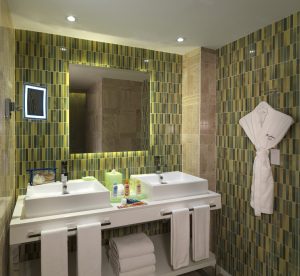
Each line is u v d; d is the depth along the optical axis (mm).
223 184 2480
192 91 2588
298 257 1775
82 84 2305
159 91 2648
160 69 2643
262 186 1955
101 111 2389
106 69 2396
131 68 2496
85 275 1696
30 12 1755
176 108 2738
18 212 1735
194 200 2141
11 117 1765
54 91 2199
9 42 1689
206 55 2506
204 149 2512
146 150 2605
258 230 2098
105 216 1795
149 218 1955
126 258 1965
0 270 1383
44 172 2139
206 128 2520
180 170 2781
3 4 1408
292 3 1631
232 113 2355
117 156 2473
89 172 2355
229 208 2404
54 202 1725
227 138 2422
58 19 1869
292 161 1807
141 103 2568
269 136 1926
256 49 2086
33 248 2156
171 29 2055
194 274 2430
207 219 2158
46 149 2186
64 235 1637
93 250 1714
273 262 1965
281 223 1898
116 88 2445
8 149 1625
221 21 1904
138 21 1902
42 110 1994
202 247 2150
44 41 2152
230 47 2369
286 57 1839
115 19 1865
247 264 2201
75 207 1785
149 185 2096
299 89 1751
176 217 2021
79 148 2311
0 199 1343
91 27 2020
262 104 2006
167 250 2396
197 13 1767
